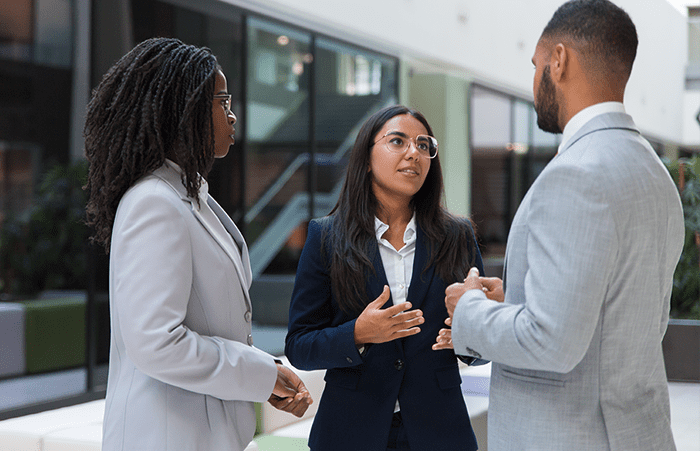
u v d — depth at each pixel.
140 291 1.30
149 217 1.34
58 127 7.65
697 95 16.70
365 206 1.82
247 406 1.50
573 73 1.38
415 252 1.81
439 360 1.76
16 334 5.93
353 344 1.63
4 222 7.09
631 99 13.72
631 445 1.28
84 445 2.68
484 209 10.83
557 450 1.29
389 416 1.69
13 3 7.88
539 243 1.26
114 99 1.43
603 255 1.21
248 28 6.97
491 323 1.32
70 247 6.96
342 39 7.91
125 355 1.41
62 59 7.64
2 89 7.96
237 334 1.49
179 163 1.45
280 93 8.07
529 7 11.05
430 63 9.20
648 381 1.32
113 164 1.44
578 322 1.20
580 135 1.36
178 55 1.46
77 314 6.48
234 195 7.29
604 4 1.36
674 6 15.93
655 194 1.30
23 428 2.88
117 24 5.96
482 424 3.22
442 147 9.85
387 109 1.86
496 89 10.95
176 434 1.34
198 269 1.41
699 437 4.38
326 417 1.74
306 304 1.82
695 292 6.90
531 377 1.35
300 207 8.35
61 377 6.02
